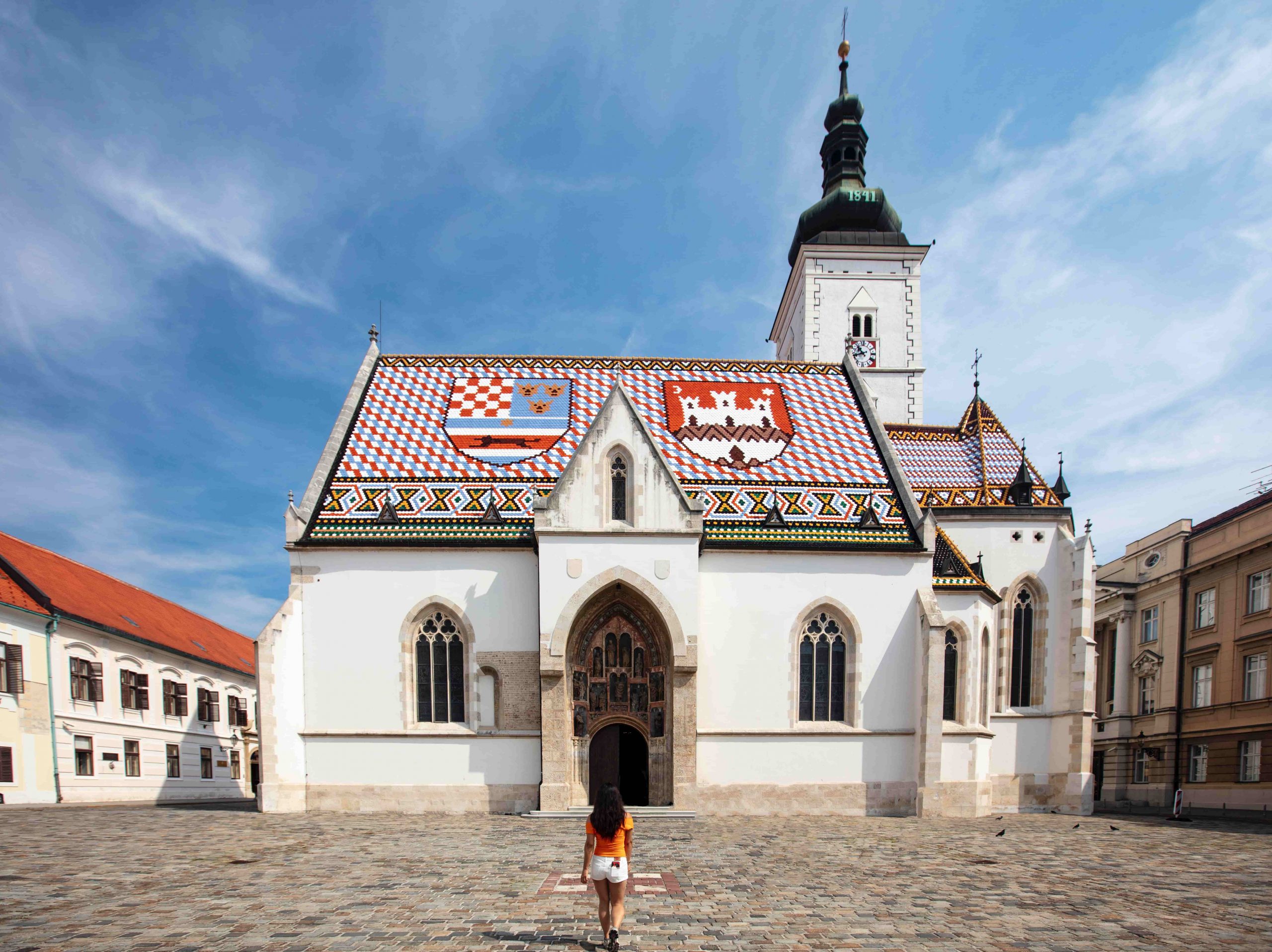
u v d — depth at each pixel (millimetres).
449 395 39656
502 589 33125
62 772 39250
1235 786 44375
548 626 31406
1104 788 56250
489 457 36844
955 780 33812
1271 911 15914
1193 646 48875
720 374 41719
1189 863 21578
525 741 32250
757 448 38188
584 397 39906
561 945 12977
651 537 32031
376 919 14375
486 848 22297
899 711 33469
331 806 31750
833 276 54188
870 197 55000
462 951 12633
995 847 23781
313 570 33000
